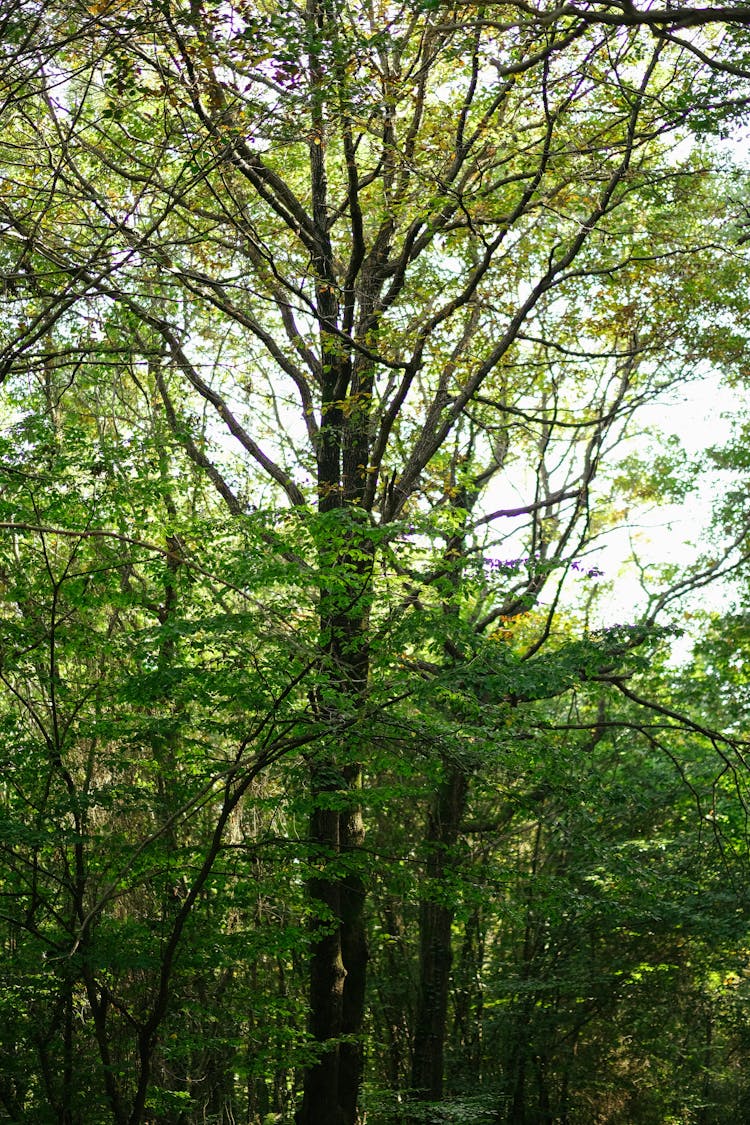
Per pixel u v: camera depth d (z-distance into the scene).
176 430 12.30
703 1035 24.69
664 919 17.84
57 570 11.06
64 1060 10.59
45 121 10.35
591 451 20.12
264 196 13.07
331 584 9.66
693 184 15.25
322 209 14.21
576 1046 22.12
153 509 11.13
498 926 22.14
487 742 10.25
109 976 11.11
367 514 9.54
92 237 10.42
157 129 10.78
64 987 9.91
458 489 15.18
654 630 12.27
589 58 11.20
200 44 8.23
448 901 11.75
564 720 22.28
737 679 22.80
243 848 10.28
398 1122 17.64
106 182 11.42
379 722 9.60
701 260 15.85
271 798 11.21
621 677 14.14
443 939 19.20
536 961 20.47
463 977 21.34
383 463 16.42
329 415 15.18
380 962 21.73
